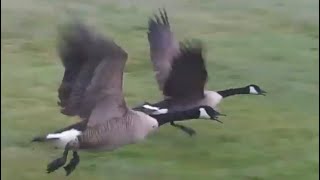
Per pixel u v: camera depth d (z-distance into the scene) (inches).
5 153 514.0
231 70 724.7
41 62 708.7
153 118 446.0
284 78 706.2
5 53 732.7
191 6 934.4
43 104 605.3
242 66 736.3
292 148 546.6
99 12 876.0
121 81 392.8
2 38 775.7
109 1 918.4
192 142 541.0
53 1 896.9
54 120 572.7
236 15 909.8
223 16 900.6
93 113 406.3
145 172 498.3
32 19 831.7
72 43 367.9
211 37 828.0
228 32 848.9
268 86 684.7
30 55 730.2
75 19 370.0
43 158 508.1
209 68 725.9
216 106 585.6
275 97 649.0
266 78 706.2
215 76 708.7
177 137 543.2
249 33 848.9
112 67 384.5
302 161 527.2
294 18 898.7
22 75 668.7
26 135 545.0
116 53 377.7
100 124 419.2
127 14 874.1
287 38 835.4
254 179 502.3
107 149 429.4
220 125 573.6
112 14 872.3
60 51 370.6
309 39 835.4
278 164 521.7
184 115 487.2
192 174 501.4
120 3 911.7
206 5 940.6
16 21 826.2
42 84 650.2
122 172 495.8
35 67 692.7
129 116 429.1
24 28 806.5
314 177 506.0
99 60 378.6
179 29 851.4
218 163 518.0
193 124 569.3
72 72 379.9
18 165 498.9
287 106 627.5
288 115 607.5
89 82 388.5
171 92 502.9
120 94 405.4
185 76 498.3
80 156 508.4
